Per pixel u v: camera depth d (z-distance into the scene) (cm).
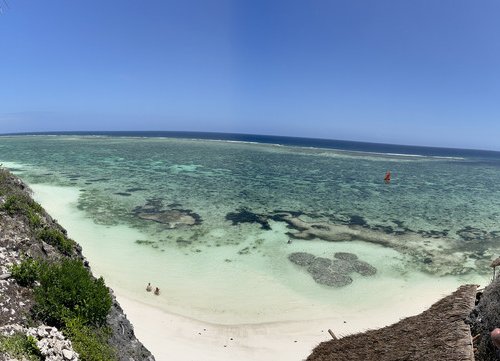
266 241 3059
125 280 2284
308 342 1814
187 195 4406
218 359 1641
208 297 2166
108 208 3709
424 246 3139
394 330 1211
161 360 1566
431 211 4300
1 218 1279
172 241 2961
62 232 1565
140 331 1762
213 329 1872
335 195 4881
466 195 5391
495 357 909
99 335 1030
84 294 1062
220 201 4209
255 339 1817
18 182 1680
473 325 1023
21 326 887
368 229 3500
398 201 4744
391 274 2589
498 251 3089
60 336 902
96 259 2533
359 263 2722
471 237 3412
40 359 810
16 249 1168
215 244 2945
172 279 2347
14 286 1002
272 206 4119
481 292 1205
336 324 1977
